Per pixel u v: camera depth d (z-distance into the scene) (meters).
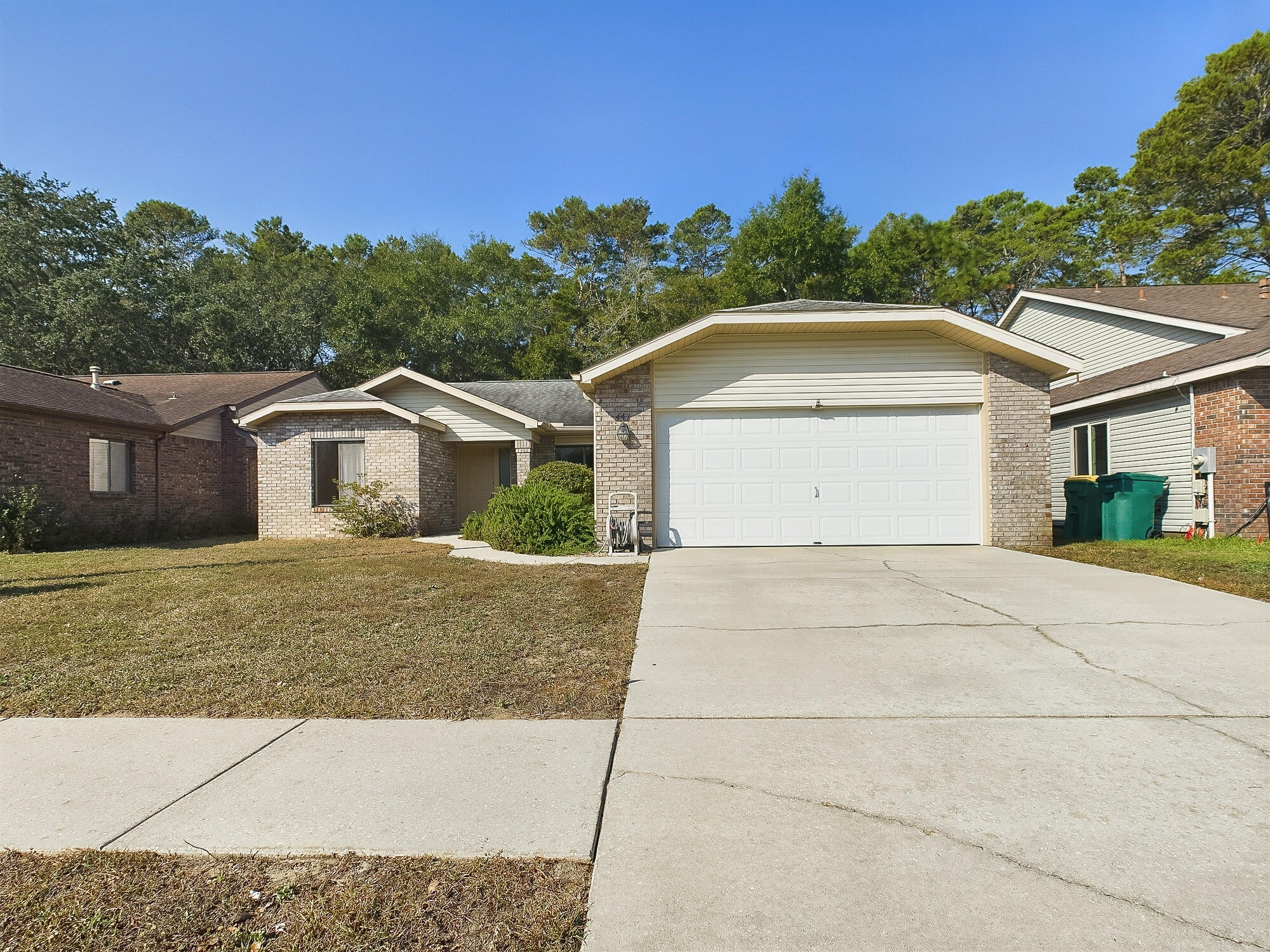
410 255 43.53
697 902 2.23
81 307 27.25
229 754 3.39
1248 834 2.60
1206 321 14.27
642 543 11.09
